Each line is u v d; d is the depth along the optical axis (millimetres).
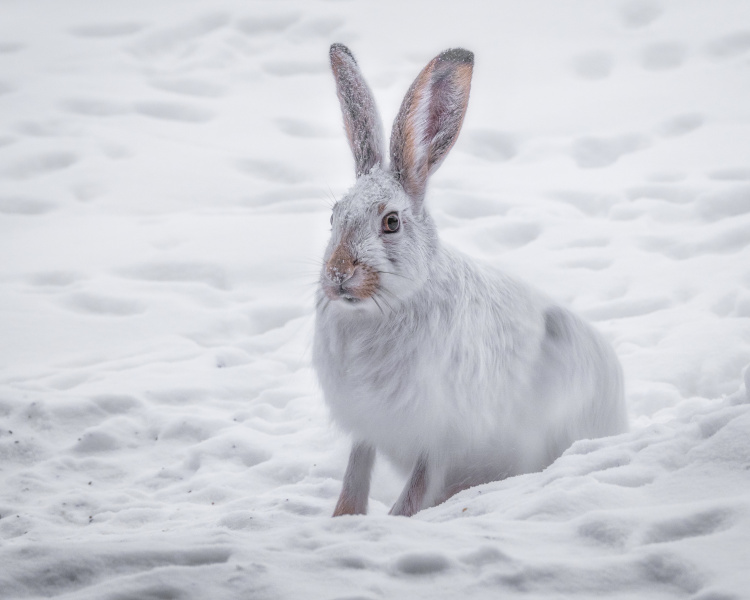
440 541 4242
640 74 23156
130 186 17766
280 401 10336
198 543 4359
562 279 13062
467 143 19938
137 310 12789
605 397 7980
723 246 13570
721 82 21594
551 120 20859
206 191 17625
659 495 4574
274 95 23672
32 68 25141
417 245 6504
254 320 12719
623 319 11789
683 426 5570
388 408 6641
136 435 9492
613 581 3709
